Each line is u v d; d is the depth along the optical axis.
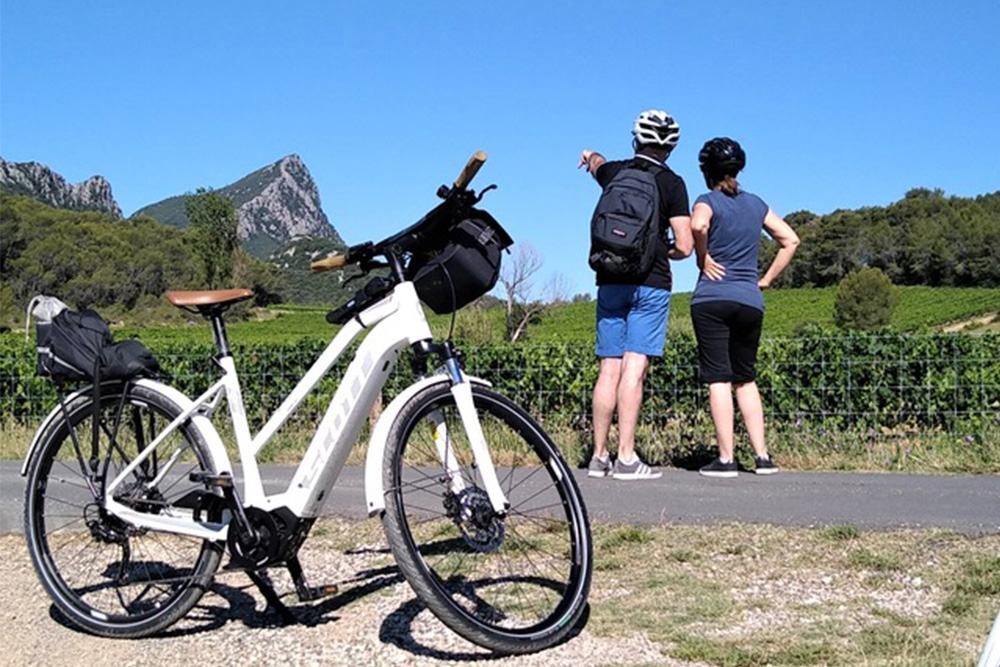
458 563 4.63
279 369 11.79
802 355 10.97
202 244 93.12
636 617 4.50
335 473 4.30
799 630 4.32
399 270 4.20
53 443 4.75
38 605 4.95
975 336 11.15
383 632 4.40
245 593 5.00
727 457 7.53
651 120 6.95
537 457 4.39
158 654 4.31
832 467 8.45
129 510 4.57
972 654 3.99
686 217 6.96
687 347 10.54
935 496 6.61
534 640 4.00
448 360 4.19
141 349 4.61
